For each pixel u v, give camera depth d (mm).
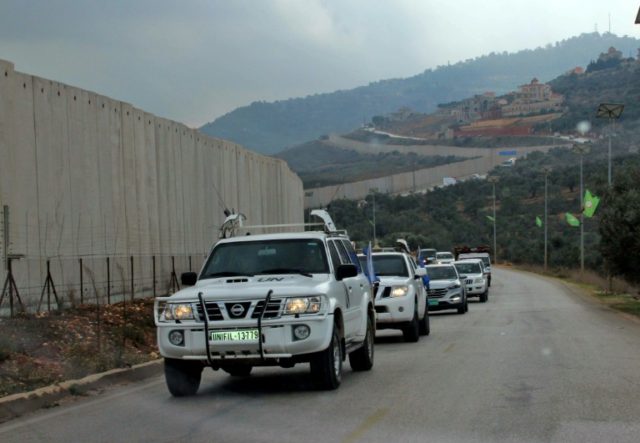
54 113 29766
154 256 35031
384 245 125062
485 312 45562
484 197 172875
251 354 16328
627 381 17797
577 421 13648
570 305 49062
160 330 16828
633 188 46000
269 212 61406
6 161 26578
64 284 29516
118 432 14008
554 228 136750
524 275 105000
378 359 23562
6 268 25734
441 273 46000
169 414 15562
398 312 28625
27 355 21531
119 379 20969
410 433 12977
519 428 13180
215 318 16391
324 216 21297
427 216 161625
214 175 47938
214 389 18703
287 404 16031
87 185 31891
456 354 24094
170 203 40625
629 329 31656
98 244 32438
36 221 28156
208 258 18891
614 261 45906
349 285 19094
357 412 14891
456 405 15336
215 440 12977
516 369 20172
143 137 37531
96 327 26312
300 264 18344
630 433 12656
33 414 16359
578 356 22625
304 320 16312
